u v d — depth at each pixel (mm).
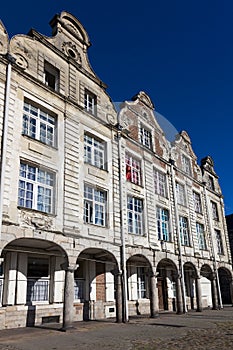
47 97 15281
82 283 16625
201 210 26141
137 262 19781
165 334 11281
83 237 14508
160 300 21547
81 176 15594
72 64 17281
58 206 13984
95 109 17969
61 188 14414
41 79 15305
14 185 12562
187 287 24438
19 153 13203
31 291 14242
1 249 11398
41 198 13805
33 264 14773
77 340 10305
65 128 15641
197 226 24953
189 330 12242
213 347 8602
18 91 14008
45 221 13195
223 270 29109
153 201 20031
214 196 29031
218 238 27906
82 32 18906
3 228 11680
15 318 13242
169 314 18984
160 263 21906
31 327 13227
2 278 13375
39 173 14023
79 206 14898
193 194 25719
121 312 15086
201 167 29297
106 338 10609
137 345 9195
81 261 17125
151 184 20344
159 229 20172
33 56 15305
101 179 16703
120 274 15711
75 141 15891
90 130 17031
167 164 22828
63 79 16547
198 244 23750
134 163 19922
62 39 17391
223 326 13328
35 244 13789
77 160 15641
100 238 15383
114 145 18344
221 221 28844
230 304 29266
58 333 11797
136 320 15812
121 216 16984
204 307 25000
